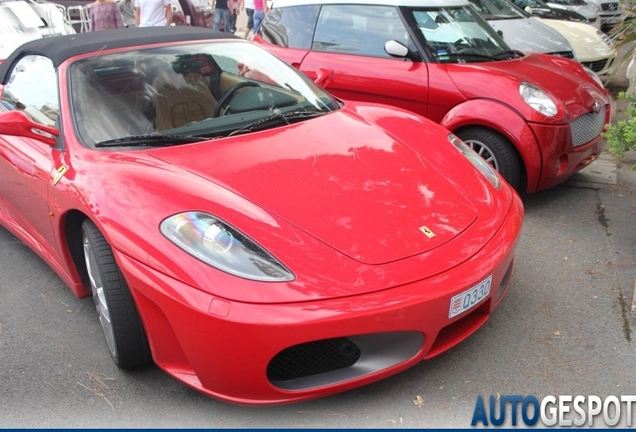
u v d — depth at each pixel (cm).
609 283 343
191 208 246
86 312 337
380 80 494
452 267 243
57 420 254
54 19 894
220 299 220
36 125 306
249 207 249
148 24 816
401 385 265
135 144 297
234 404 237
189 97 328
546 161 427
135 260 238
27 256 409
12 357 298
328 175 276
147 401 264
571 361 277
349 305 221
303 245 236
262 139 303
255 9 1139
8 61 394
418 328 232
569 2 1101
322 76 416
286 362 230
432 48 487
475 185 297
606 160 552
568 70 501
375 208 260
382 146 311
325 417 250
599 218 432
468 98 450
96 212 256
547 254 380
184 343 230
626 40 435
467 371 272
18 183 344
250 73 357
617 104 722
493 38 530
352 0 534
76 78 324
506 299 329
